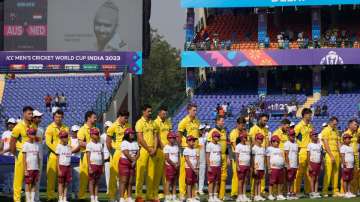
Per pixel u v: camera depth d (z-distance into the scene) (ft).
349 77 150.30
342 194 77.15
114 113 138.00
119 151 65.36
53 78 148.97
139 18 151.12
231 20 161.99
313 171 76.13
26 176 62.75
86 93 144.15
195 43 150.82
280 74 152.35
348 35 150.61
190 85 149.48
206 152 69.77
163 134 67.62
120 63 148.56
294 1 143.95
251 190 72.95
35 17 151.02
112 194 66.18
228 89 151.12
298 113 140.26
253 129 73.92
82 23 151.33
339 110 139.85
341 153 77.20
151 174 65.31
